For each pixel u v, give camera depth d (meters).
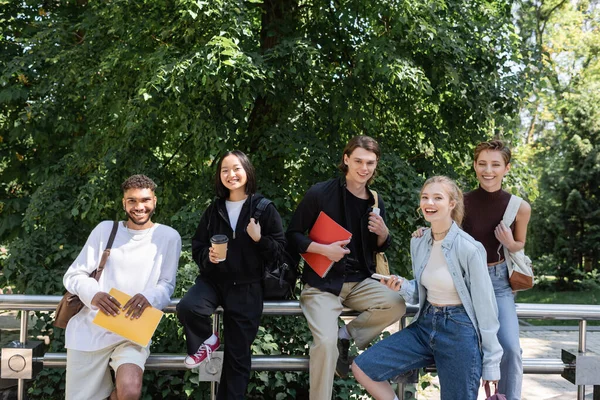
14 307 3.08
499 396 2.52
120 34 6.71
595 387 3.13
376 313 3.04
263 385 4.53
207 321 2.89
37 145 8.49
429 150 7.15
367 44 5.85
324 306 3.00
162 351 4.21
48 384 4.55
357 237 3.14
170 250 3.04
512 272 2.97
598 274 16.50
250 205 2.99
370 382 2.83
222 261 2.93
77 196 6.61
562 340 9.35
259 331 4.35
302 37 6.05
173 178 6.90
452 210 2.80
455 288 2.69
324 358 2.91
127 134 6.39
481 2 7.10
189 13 5.39
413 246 2.90
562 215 17.20
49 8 8.56
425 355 2.80
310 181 6.01
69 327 2.92
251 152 6.65
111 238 2.97
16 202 8.21
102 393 2.89
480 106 6.51
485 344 2.61
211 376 2.99
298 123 6.39
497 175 2.99
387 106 6.99
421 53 6.35
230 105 5.88
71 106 7.60
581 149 17.06
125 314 2.80
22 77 7.80
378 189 5.66
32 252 5.57
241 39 5.84
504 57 6.77
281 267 2.98
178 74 5.10
